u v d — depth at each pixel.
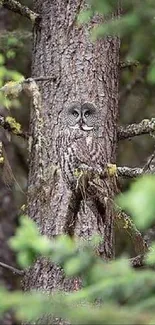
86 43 11.81
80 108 10.82
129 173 11.19
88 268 7.10
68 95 11.59
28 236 7.07
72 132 10.77
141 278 6.80
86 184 10.52
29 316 6.47
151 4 8.34
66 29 11.94
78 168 10.56
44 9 12.26
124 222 11.12
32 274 11.24
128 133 11.84
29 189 11.49
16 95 11.17
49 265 11.09
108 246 11.05
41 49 12.10
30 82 11.39
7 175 11.54
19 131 11.66
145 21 8.35
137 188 5.92
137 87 19.11
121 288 6.80
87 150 10.69
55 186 11.16
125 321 6.18
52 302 6.62
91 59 11.77
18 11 12.28
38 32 12.24
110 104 11.73
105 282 6.84
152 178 6.56
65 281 10.92
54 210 11.14
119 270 6.98
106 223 10.94
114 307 6.59
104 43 11.94
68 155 10.69
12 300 6.50
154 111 19.41
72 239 10.79
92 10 9.16
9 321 16.75
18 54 17.64
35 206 11.41
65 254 7.09
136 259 10.48
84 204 10.88
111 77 11.91
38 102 11.25
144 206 5.80
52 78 11.75
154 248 9.55
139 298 6.89
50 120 11.45
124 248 18.06
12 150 19.33
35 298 6.54
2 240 19.20
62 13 12.03
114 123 11.67
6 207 19.23
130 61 12.59
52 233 11.05
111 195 10.69
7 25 18.80
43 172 11.18
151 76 8.96
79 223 10.91
